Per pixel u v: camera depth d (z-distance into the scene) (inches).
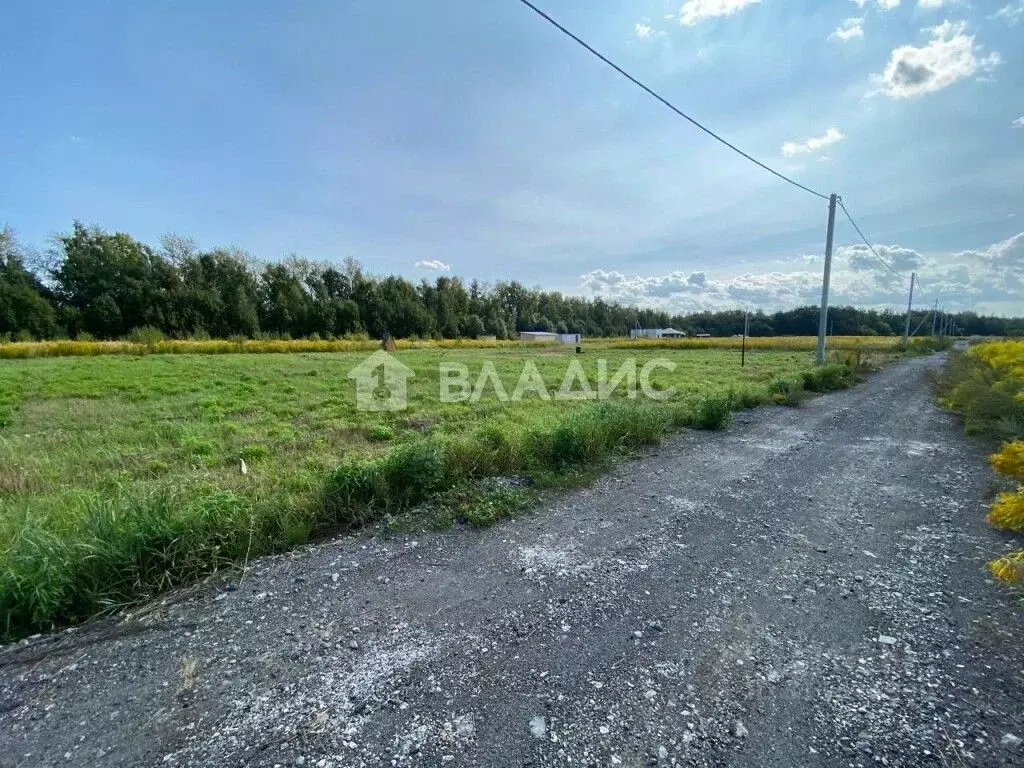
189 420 351.6
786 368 785.6
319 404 433.4
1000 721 78.2
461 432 309.1
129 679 90.7
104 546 122.5
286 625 107.5
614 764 70.3
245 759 71.9
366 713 81.0
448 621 108.4
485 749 73.1
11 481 201.2
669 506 181.8
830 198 674.2
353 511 167.5
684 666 92.5
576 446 235.0
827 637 101.6
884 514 173.3
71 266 1670.8
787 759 71.1
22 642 102.9
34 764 71.6
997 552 141.3
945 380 552.7
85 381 589.6
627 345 1724.9
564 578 128.0
